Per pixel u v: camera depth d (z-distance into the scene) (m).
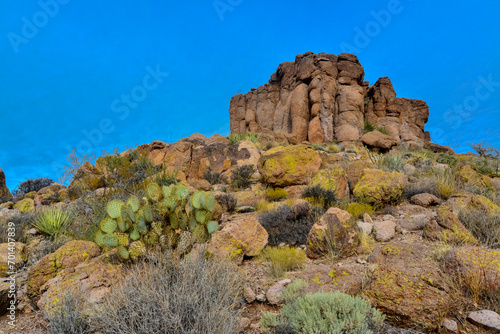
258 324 3.11
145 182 11.41
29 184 17.45
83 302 3.18
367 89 27.83
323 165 12.24
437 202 7.55
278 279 3.97
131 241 3.98
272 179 10.59
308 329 2.52
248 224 5.18
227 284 3.13
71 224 7.30
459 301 3.12
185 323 2.55
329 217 5.12
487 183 8.75
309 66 24.50
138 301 2.61
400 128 26.28
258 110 30.67
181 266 3.22
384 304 3.00
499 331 2.72
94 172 12.84
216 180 13.35
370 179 8.27
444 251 3.96
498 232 4.53
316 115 22.97
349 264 4.39
